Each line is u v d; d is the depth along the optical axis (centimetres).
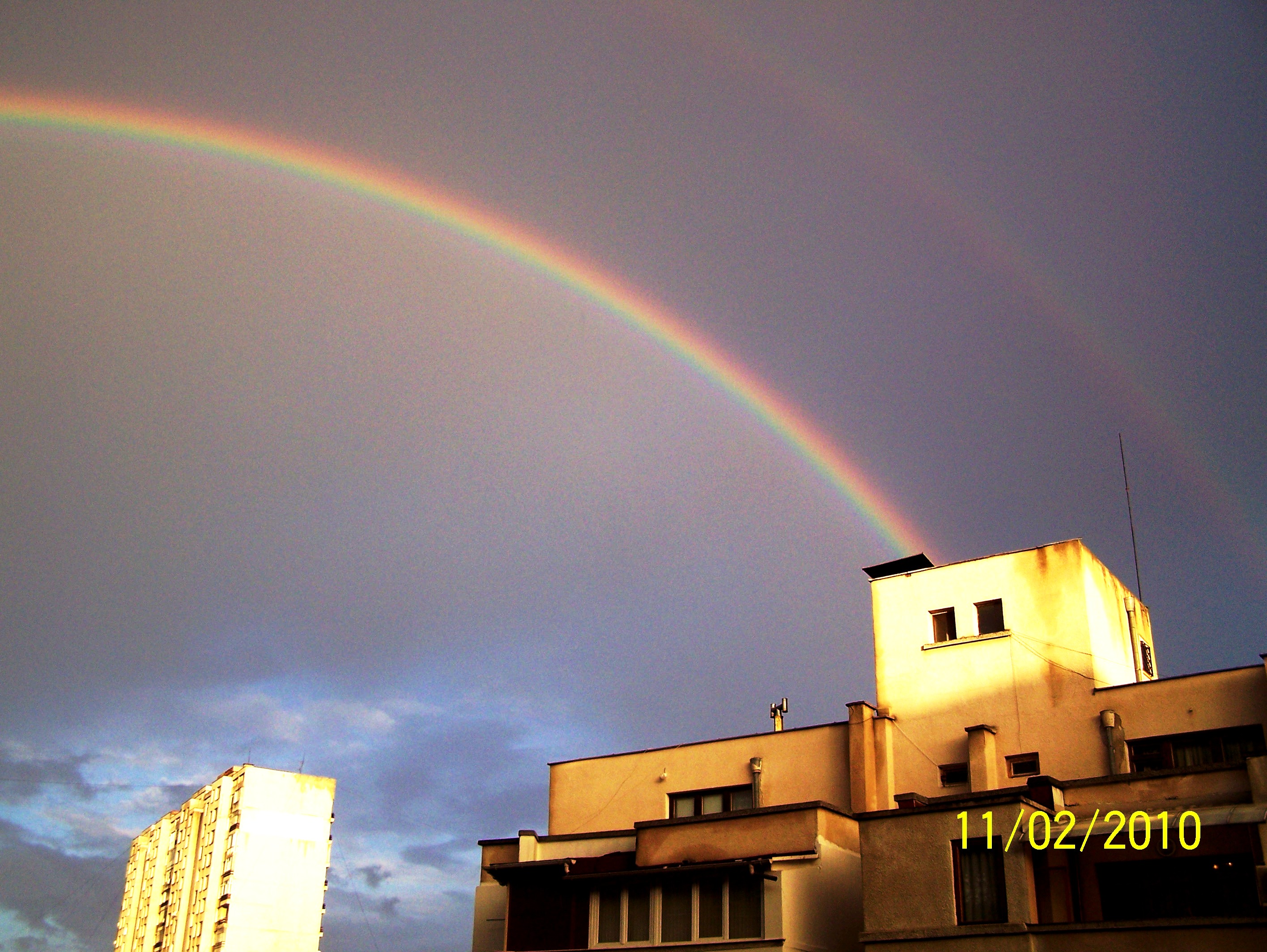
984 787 3912
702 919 3528
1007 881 2897
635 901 3675
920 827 3097
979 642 4225
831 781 4297
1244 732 3638
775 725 4738
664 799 4669
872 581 4606
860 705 4306
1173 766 3722
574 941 3728
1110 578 4366
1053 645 4084
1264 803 2803
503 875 3969
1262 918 2541
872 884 3122
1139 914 2902
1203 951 2584
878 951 3044
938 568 4450
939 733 4175
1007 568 4288
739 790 4522
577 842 4241
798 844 3544
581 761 4962
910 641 4391
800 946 3369
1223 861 2838
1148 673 4488
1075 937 2747
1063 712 3969
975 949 2875
